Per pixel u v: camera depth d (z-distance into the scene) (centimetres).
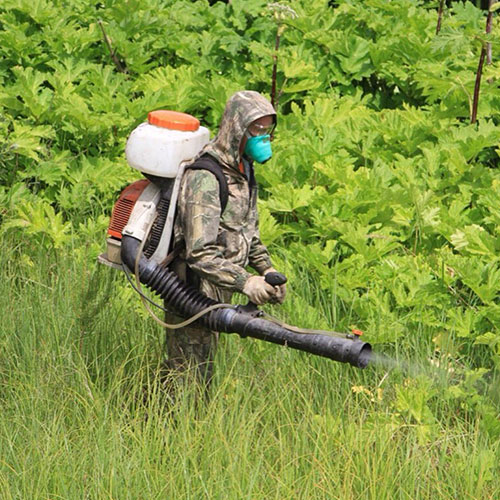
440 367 1014
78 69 1502
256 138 844
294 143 1348
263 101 836
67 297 1107
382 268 1111
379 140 1398
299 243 1177
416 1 1764
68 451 864
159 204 862
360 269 1104
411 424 943
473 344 1054
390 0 1739
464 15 1731
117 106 1423
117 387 950
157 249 862
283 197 1212
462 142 1309
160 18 1652
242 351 1021
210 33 1653
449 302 1091
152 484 845
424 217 1175
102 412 931
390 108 1586
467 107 1451
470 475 855
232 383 968
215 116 1445
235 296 1116
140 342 1048
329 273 1109
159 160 832
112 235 881
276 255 1202
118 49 1595
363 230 1137
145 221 859
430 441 912
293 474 858
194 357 929
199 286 893
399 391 934
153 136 835
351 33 1662
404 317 1066
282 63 1473
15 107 1412
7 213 1277
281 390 980
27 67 1524
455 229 1165
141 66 1593
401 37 1552
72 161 1363
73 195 1315
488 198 1208
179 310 863
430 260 1161
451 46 1310
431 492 866
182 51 1599
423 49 1541
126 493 827
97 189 1358
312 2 1734
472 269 1059
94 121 1372
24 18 1652
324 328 1053
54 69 1599
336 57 1588
